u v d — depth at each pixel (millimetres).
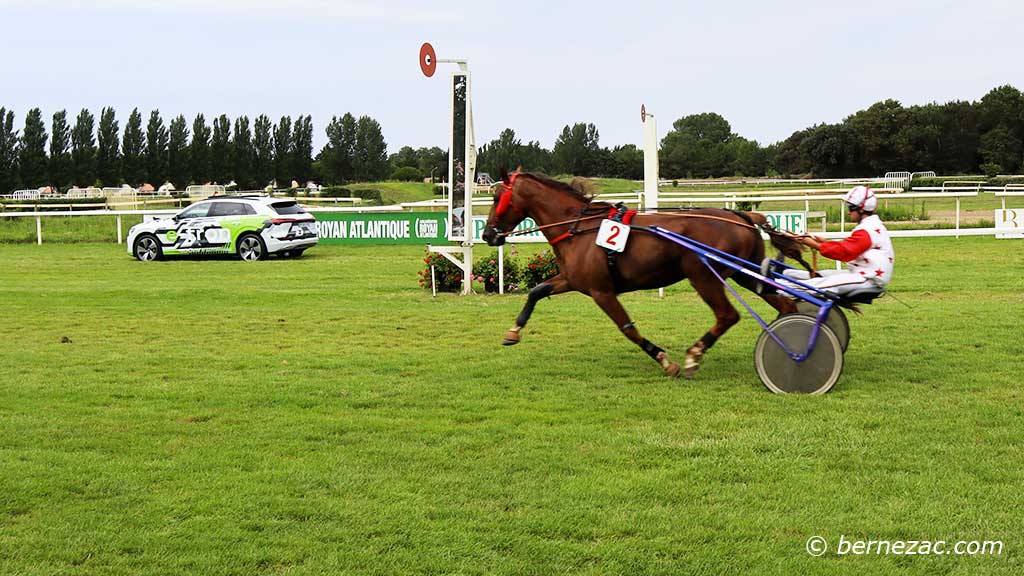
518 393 6742
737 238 6840
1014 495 4566
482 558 3992
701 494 4660
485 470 5043
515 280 12828
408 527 4301
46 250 20344
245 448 5488
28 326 9953
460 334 9234
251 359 8070
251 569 3926
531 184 7332
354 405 6465
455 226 12344
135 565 3979
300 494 4734
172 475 5020
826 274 7047
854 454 5195
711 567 3891
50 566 3969
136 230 18125
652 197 11078
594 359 7902
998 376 6961
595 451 5332
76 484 4895
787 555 3990
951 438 5453
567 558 3982
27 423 6027
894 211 24422
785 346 6543
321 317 10422
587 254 7059
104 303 11797
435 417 6129
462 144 12164
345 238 20000
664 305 11070
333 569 3906
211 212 18109
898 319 9516
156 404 6516
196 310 11094
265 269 16156
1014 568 3859
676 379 7090
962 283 12406
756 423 5832
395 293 12633
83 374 7504
